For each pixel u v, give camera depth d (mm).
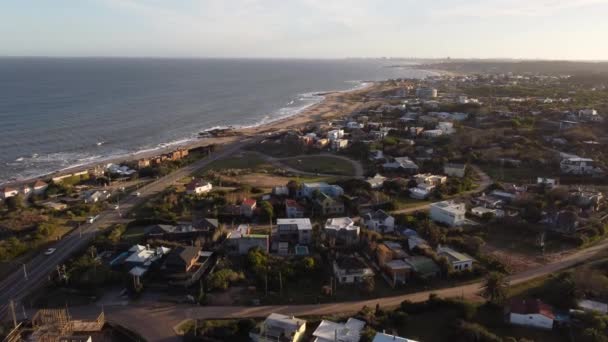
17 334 52906
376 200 93562
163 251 71500
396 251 69375
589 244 74000
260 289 61906
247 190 104000
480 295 59344
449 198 97312
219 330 52281
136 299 60875
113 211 95125
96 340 52531
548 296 58125
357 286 62688
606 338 47469
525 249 72812
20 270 69938
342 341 48781
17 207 98062
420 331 51719
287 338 49250
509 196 93688
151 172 124812
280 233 77500
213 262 70250
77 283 63656
